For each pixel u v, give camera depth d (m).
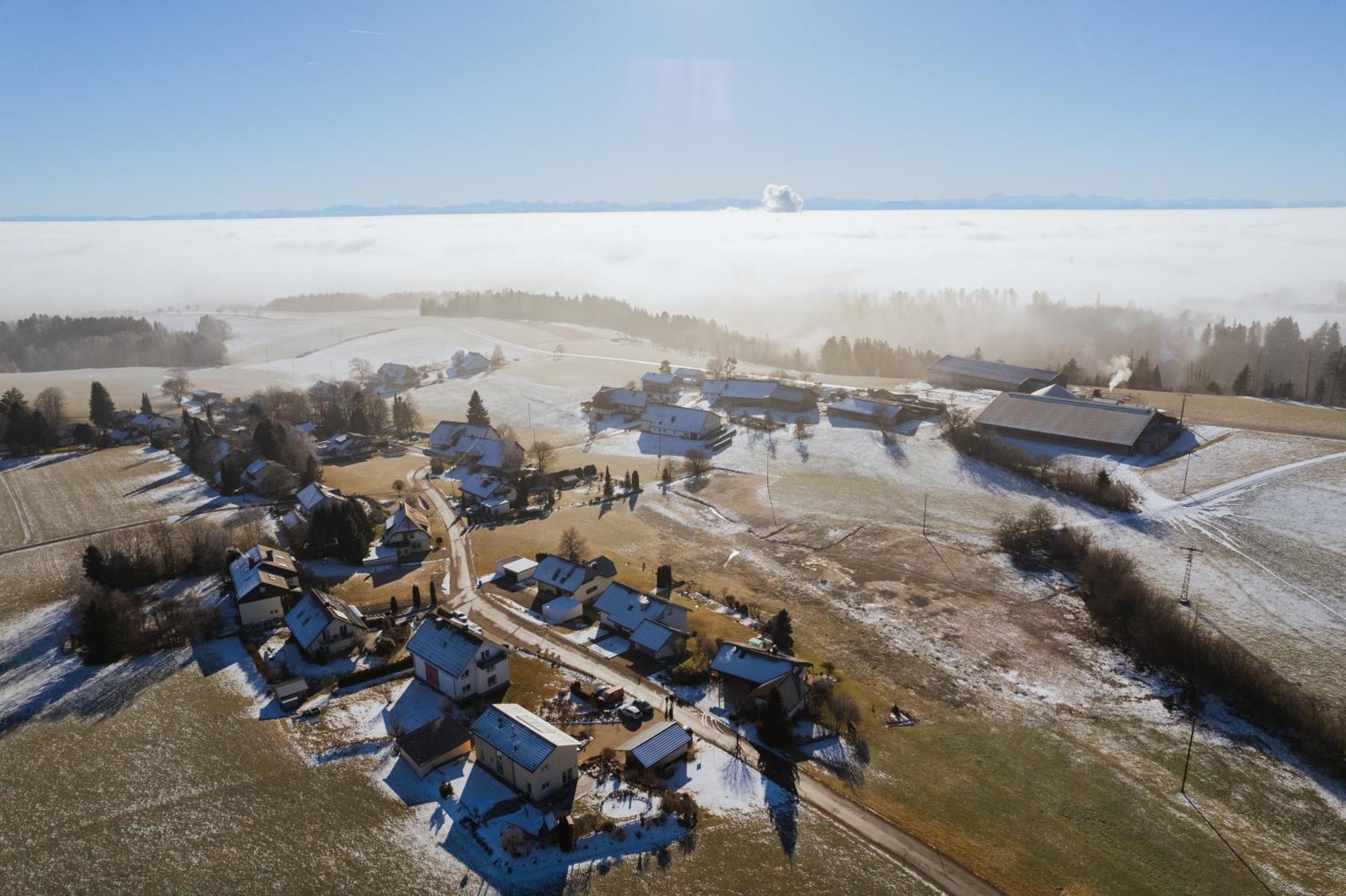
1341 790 60.78
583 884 49.50
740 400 174.62
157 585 89.88
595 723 66.19
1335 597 85.50
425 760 59.19
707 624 83.75
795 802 57.66
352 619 78.69
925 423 153.88
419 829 53.81
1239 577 90.75
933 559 100.88
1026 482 123.56
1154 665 77.12
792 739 64.44
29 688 70.56
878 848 53.50
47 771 59.72
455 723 63.00
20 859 51.41
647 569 98.44
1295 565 92.06
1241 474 117.00
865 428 152.88
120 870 50.34
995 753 64.56
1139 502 112.31
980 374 189.12
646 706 68.06
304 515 108.62
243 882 49.31
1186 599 87.19
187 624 79.00
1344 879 52.56
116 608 78.31
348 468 142.75
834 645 81.00
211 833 53.38
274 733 64.12
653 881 49.94
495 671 70.75
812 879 50.53
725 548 105.19
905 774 61.38
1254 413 146.38
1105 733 67.88
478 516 115.75
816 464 137.50
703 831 54.25
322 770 59.66
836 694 70.38
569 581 88.56
